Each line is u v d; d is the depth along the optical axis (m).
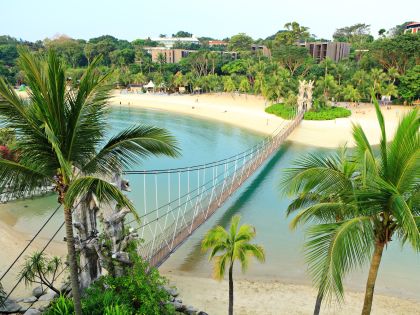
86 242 17.20
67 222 11.12
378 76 90.31
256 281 23.92
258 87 107.12
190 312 19.52
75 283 11.71
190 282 23.62
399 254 27.72
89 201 16.88
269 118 85.06
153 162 53.59
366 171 10.41
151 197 39.34
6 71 116.62
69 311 15.30
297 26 133.88
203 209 31.08
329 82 90.06
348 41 168.75
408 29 161.50
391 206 10.34
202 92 126.50
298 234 30.92
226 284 23.48
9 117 9.98
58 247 27.80
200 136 70.75
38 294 19.97
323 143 62.16
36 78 9.73
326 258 10.39
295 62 114.31
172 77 125.00
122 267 17.38
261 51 144.25
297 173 12.52
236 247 16.36
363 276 24.75
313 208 12.32
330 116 76.31
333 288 9.87
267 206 37.22
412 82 86.62
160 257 22.52
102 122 10.99
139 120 85.94
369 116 78.94
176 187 42.59
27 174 10.64
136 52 146.12
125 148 11.41
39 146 10.38
